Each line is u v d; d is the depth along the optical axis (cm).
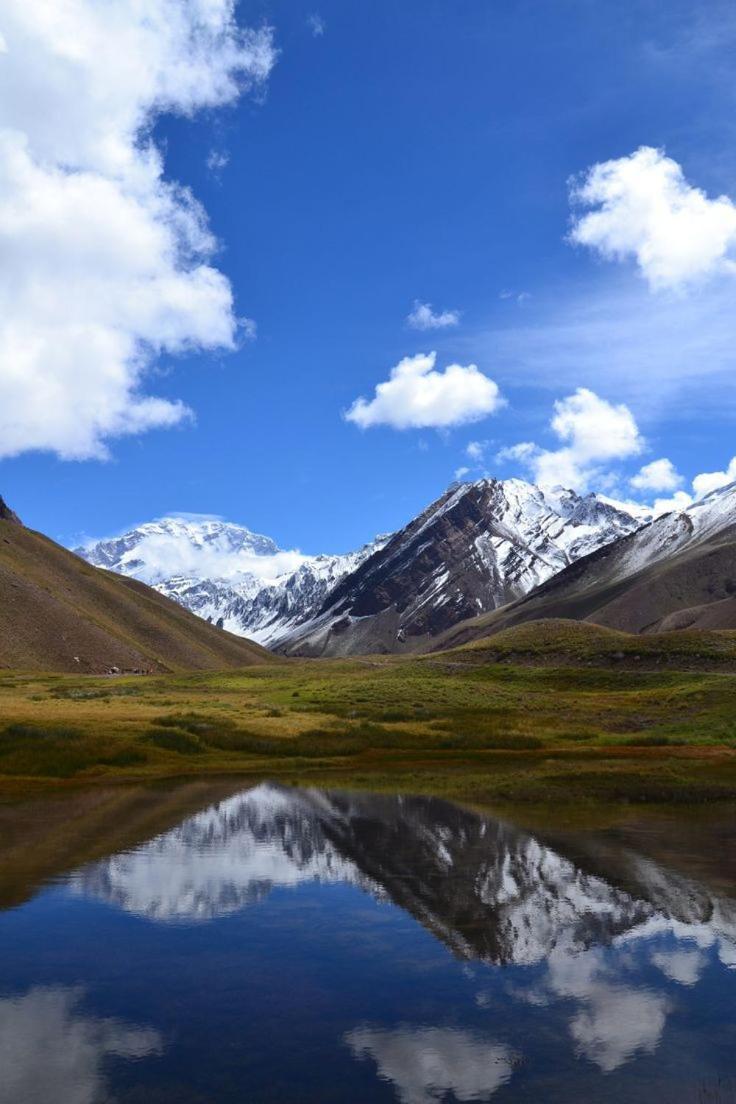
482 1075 802
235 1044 881
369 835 2156
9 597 19012
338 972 1101
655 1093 755
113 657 19088
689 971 1102
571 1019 944
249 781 3634
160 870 1736
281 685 9325
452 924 1331
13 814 2580
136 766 4003
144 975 1091
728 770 3875
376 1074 802
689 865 1762
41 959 1164
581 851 1920
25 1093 769
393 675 9688
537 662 9825
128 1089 774
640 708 6544
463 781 3562
